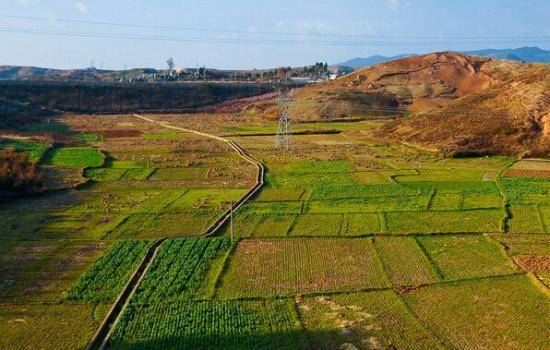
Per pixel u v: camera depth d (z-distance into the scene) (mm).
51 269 33062
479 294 29406
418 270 32781
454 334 25172
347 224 42219
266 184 57062
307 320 26516
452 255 35469
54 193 53281
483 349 23875
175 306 27922
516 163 67562
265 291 29891
